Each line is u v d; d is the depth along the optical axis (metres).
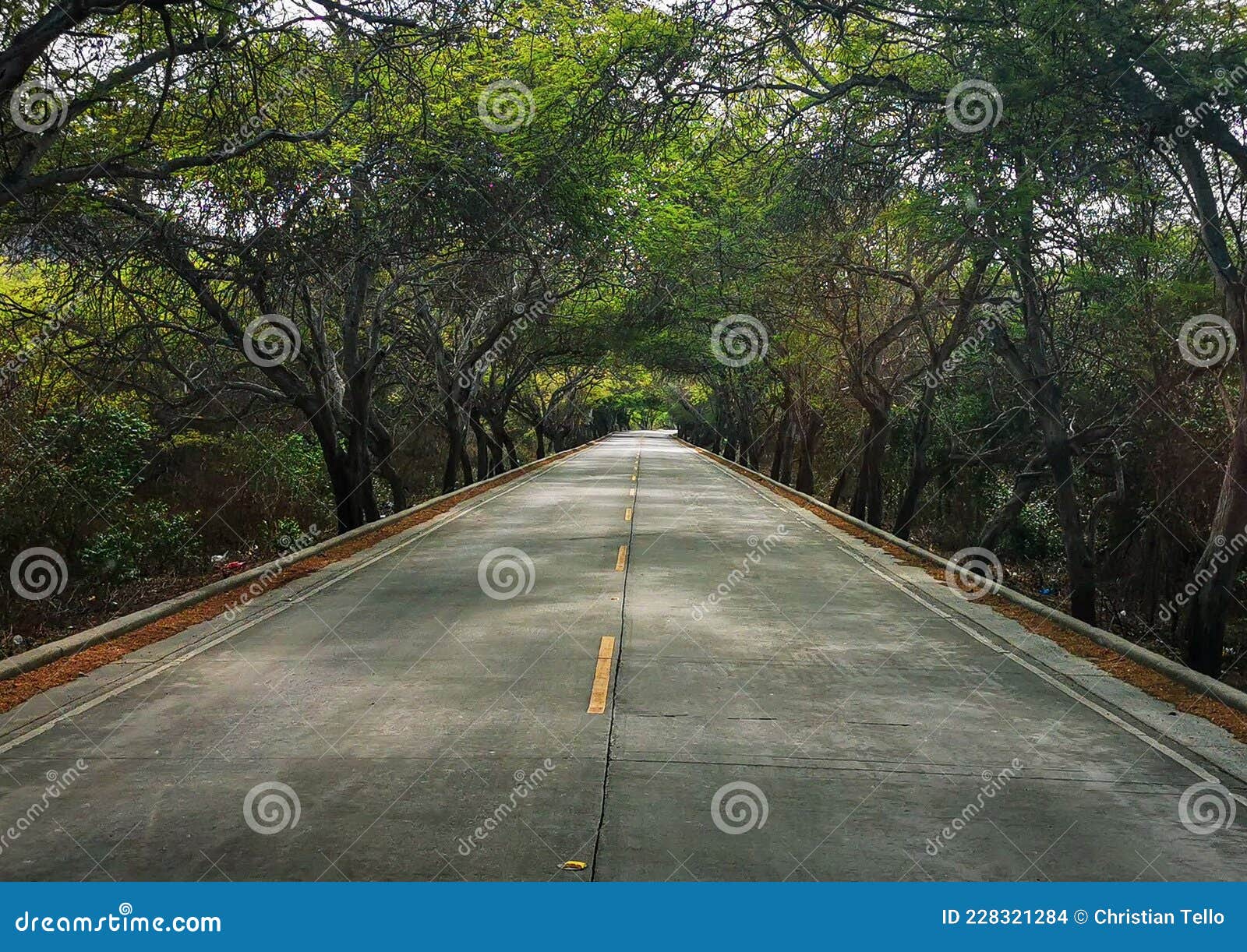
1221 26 10.48
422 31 11.66
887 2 13.02
